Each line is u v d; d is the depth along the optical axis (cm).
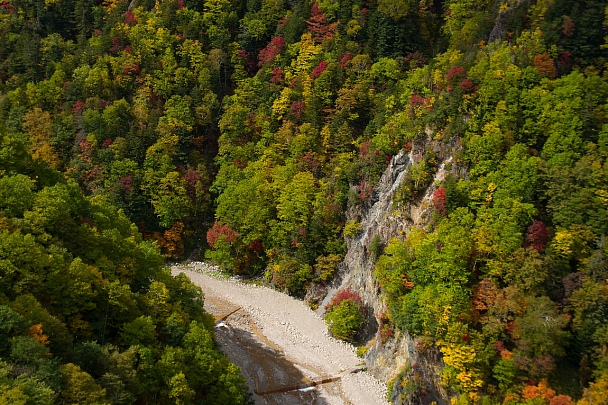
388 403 7456
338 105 10838
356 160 10106
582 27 8388
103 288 6078
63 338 5284
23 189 6303
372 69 11031
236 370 6569
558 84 8144
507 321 6888
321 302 9656
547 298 6731
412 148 9075
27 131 11281
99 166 11012
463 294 7125
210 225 11325
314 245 9844
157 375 5872
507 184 7575
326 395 7606
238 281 10319
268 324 9062
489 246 7288
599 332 6475
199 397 6359
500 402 6581
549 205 7431
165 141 11219
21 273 5509
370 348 8375
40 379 4569
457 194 7869
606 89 7981
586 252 7038
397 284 7712
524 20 8994
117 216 8212
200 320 7200
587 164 7394
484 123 8244
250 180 10775
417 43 11375
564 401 6153
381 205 9244
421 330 7294
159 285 6725
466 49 9562
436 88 9369
